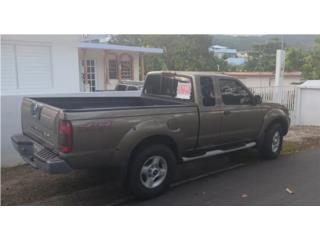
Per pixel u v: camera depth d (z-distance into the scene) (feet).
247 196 17.28
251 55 136.98
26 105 18.28
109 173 18.89
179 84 20.16
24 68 28.02
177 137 17.97
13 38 27.04
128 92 27.61
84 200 16.76
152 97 22.26
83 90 51.83
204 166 22.59
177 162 18.80
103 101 21.90
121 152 15.70
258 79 97.45
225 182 19.44
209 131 19.76
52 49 29.25
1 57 26.78
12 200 16.48
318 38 110.83
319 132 36.40
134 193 16.53
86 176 19.89
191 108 18.63
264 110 23.47
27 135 18.37
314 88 41.96
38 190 17.84
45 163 14.56
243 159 24.52
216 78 20.27
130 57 60.90
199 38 126.62
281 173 21.20
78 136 14.39
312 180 19.83
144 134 16.34
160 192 17.35
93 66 54.85
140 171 16.51
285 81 103.30
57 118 14.49
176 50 122.93
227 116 20.66
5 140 21.98
